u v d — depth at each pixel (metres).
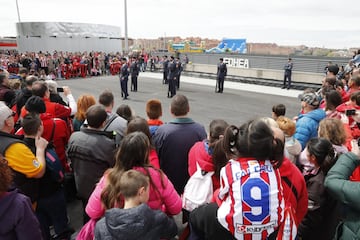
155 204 1.96
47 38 30.58
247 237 1.57
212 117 9.56
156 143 3.20
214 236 1.72
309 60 16.97
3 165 1.65
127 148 1.97
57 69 21.62
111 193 1.83
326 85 5.23
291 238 1.63
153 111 3.72
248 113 10.19
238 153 1.69
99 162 2.78
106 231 1.61
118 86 17.25
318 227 2.44
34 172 2.50
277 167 1.66
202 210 1.79
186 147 3.12
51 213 2.94
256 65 19.70
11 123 2.58
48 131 3.40
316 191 2.41
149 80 19.88
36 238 1.79
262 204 1.54
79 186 2.90
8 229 1.66
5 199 1.65
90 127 2.89
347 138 2.81
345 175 1.88
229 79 19.86
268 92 15.02
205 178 2.24
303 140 3.46
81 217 3.71
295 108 11.09
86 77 22.77
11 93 4.56
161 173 2.03
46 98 4.02
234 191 1.59
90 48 32.78
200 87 16.72
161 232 1.70
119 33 36.19
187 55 24.14
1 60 21.69
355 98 3.36
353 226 1.77
